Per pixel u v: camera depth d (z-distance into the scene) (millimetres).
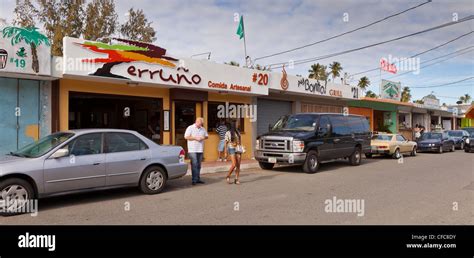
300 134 12836
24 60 10180
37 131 11289
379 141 19328
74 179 7430
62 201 7969
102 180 7863
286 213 6891
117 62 11883
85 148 7773
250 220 6406
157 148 8961
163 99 14328
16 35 10039
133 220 6418
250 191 9211
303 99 21453
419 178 11555
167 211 7055
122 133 8469
